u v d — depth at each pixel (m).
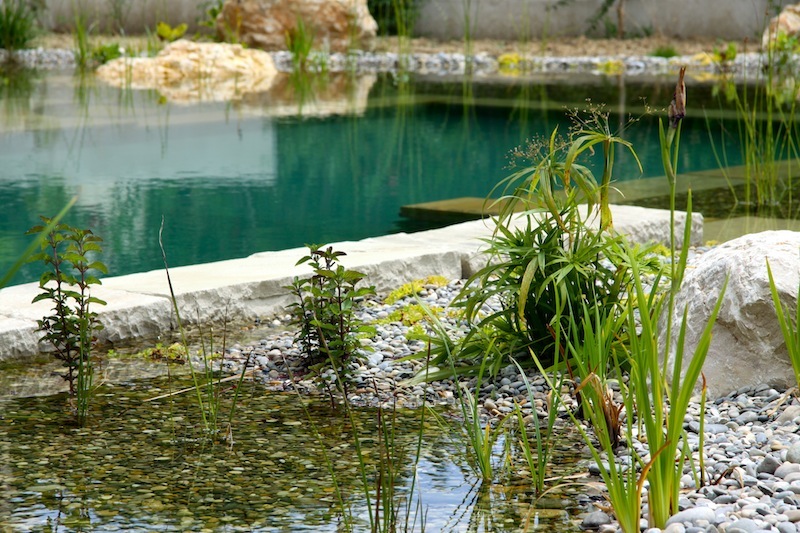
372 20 18.31
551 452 3.31
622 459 3.19
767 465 2.96
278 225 7.12
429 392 3.93
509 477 3.11
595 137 3.69
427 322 4.67
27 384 3.91
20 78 14.59
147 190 8.07
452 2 19.28
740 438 3.24
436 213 7.47
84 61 16.00
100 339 4.38
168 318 4.57
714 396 3.67
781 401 3.40
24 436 3.38
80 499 2.89
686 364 3.76
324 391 3.93
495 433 3.17
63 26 19.11
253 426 3.54
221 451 3.29
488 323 4.35
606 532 2.68
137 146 9.79
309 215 7.42
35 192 7.86
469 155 9.64
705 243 6.21
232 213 7.45
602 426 3.00
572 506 2.89
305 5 17.58
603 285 4.07
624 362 3.85
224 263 5.29
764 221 6.91
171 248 6.48
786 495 2.75
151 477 3.06
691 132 10.95
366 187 8.36
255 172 8.83
